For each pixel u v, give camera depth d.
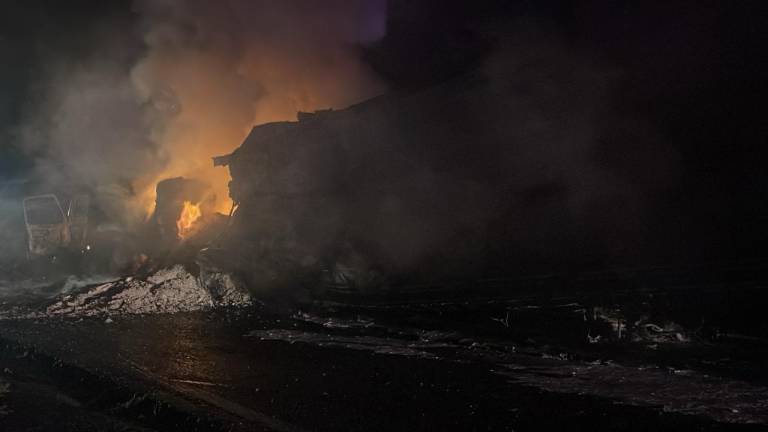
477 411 5.38
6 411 5.66
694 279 8.02
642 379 6.22
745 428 4.95
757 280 7.62
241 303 11.08
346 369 6.77
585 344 7.57
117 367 6.79
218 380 6.35
